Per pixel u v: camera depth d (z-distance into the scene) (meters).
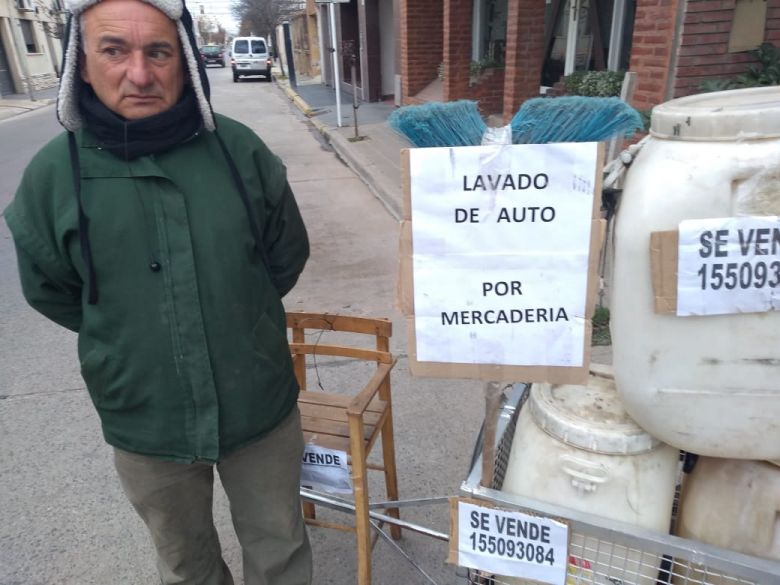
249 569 1.86
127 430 1.54
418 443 2.98
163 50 1.37
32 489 2.77
